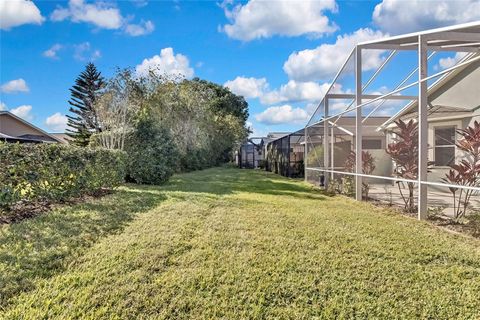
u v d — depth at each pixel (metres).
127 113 14.05
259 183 13.45
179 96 20.02
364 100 9.41
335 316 2.66
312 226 5.34
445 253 4.06
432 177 7.07
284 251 4.04
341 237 4.70
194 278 3.23
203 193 9.23
